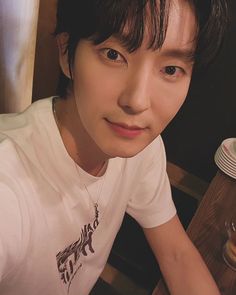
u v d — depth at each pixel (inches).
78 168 25.0
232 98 52.6
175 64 19.4
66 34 21.0
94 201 28.0
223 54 50.1
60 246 25.9
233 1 46.1
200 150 59.1
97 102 19.9
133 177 33.0
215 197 44.2
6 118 24.2
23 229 20.9
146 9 17.5
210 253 36.4
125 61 18.9
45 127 23.8
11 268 21.7
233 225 37.2
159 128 21.2
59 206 24.4
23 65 42.8
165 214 37.4
